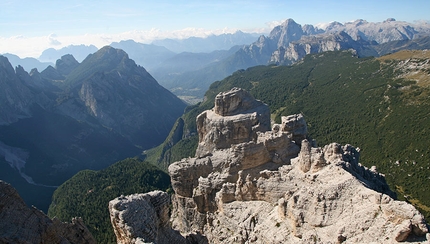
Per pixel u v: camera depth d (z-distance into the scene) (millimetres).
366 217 38750
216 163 72438
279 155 69312
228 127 82938
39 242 34469
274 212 53156
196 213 70938
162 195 45625
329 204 42906
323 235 40750
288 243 44000
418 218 34000
